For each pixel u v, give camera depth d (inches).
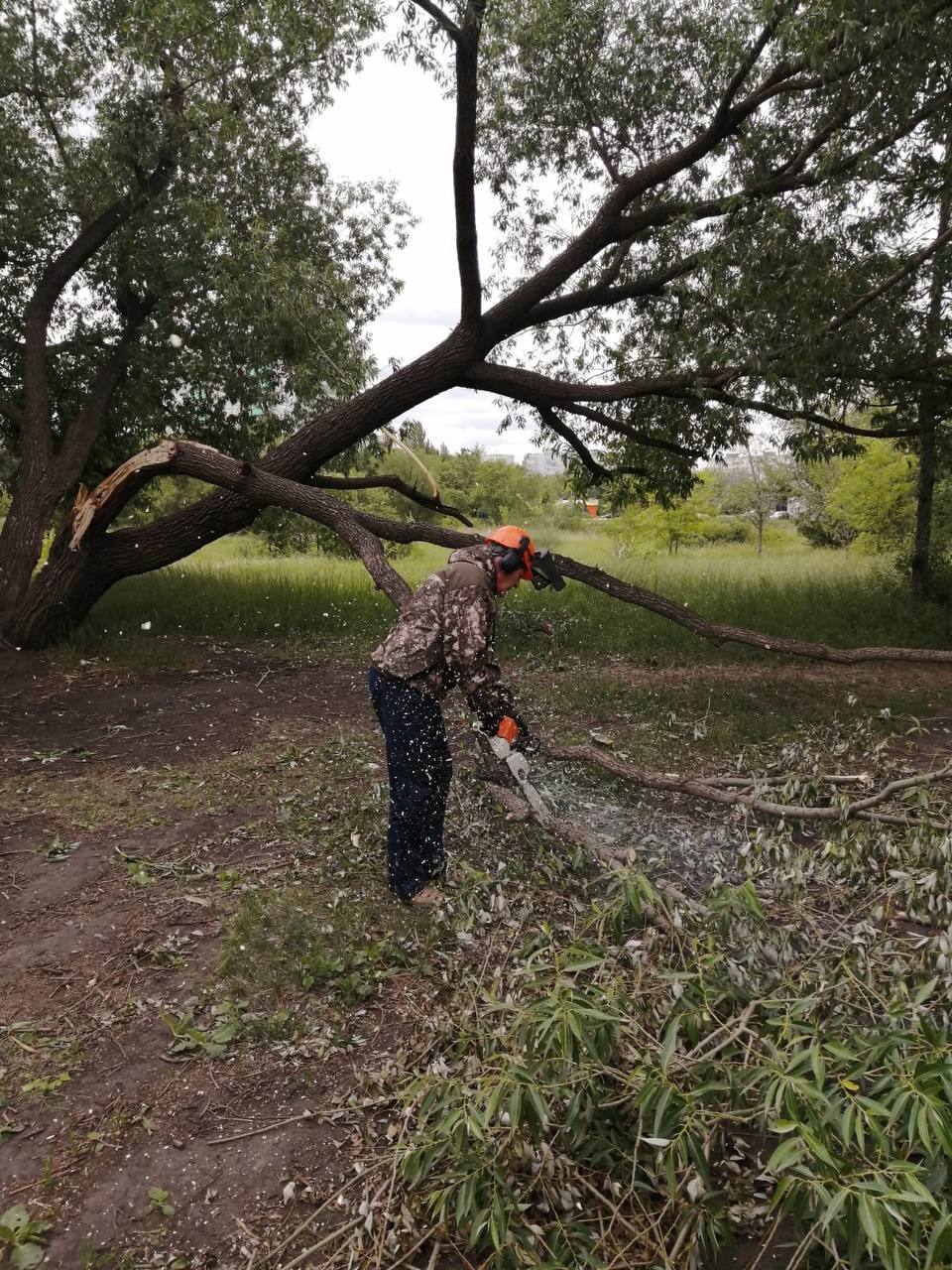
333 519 306.3
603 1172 92.5
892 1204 70.3
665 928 116.6
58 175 393.4
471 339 364.5
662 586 538.0
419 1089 92.8
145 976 131.6
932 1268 69.2
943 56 246.1
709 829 177.6
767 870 137.6
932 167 290.4
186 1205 93.6
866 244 301.0
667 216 348.5
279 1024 120.6
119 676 323.6
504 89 372.5
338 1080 111.4
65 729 257.3
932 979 104.8
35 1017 122.1
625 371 422.6
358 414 371.6
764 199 295.1
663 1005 99.7
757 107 316.5
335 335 383.2
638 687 308.3
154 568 369.1
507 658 362.9
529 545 144.0
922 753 237.1
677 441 418.9
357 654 373.7
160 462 328.5
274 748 237.3
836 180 281.3
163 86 376.5
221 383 454.3
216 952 137.4
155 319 436.5
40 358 390.3
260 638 407.5
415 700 144.3
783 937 117.8
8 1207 92.7
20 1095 108.0
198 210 370.3
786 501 981.8
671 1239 86.2
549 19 343.6
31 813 192.2
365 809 187.2
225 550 974.4
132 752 235.3
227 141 390.3
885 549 588.4
